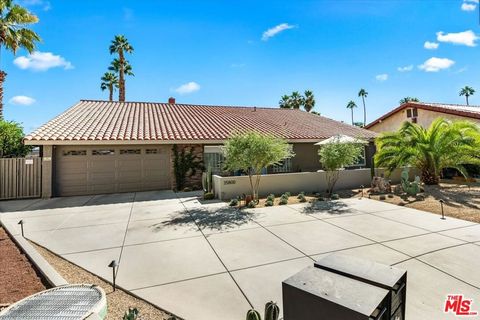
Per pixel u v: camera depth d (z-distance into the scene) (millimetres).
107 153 13484
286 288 2215
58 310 2604
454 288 3799
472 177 15148
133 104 19750
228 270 4555
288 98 44438
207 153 15078
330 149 11617
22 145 15703
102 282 4242
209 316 3291
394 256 4945
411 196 10711
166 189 14414
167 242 6047
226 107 22984
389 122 23000
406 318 3135
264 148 9672
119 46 33312
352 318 1797
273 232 6602
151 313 3385
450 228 6566
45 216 8734
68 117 14844
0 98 19062
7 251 5617
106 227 7363
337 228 6809
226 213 8711
